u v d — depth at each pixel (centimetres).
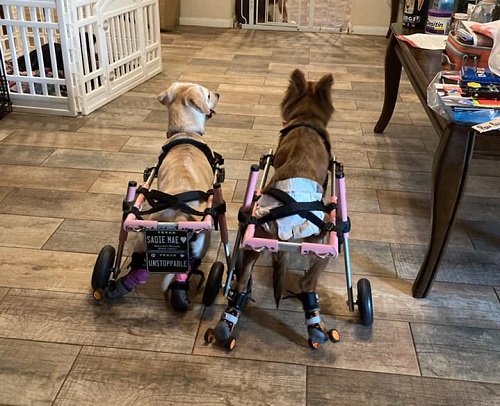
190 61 481
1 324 176
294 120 194
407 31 303
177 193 174
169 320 182
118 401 151
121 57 386
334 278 206
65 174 275
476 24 222
